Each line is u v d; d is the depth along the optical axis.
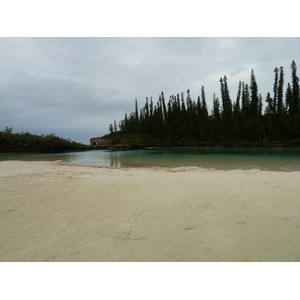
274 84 53.75
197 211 3.99
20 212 4.04
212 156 21.09
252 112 55.53
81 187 6.09
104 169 10.68
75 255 2.53
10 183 6.70
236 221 3.49
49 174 8.72
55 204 4.52
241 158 17.61
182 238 2.93
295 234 3.00
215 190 5.56
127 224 3.44
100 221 3.58
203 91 69.12
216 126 55.00
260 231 3.11
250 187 5.86
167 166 12.22
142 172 9.30
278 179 7.05
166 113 75.19
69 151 43.50
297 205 4.27
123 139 71.25
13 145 34.56
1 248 2.70
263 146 44.16
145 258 2.46
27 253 2.58
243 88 60.38
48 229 3.27
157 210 4.09
